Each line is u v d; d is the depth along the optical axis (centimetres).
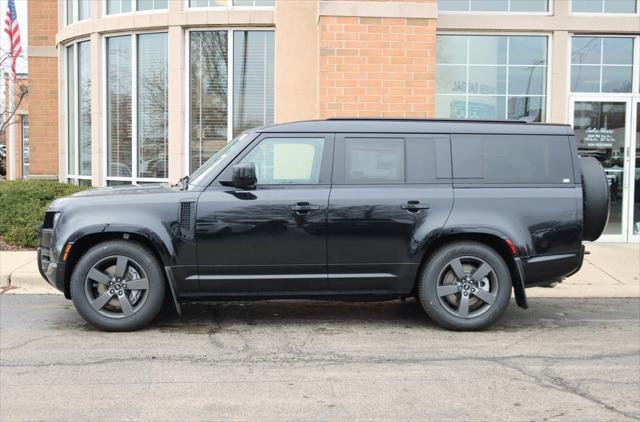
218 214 611
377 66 1020
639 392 479
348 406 447
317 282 625
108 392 470
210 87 1213
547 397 467
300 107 1134
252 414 432
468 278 633
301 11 1129
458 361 550
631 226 1132
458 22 1107
